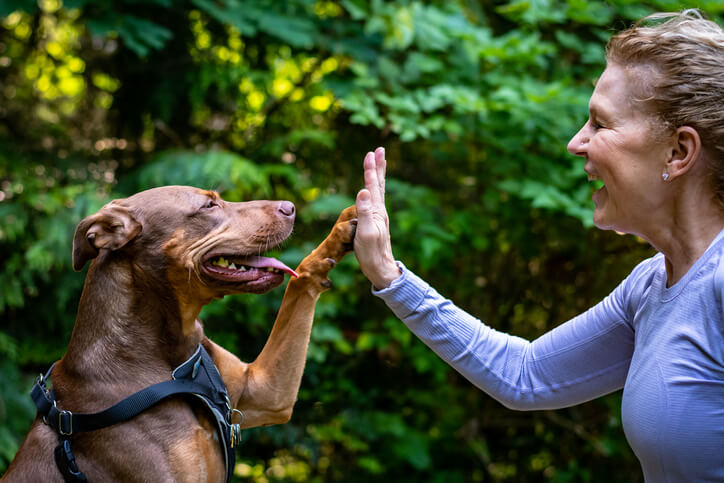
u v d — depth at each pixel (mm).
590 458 5410
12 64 5395
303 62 5242
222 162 4320
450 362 1828
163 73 4973
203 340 2068
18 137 5211
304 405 5070
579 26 4637
